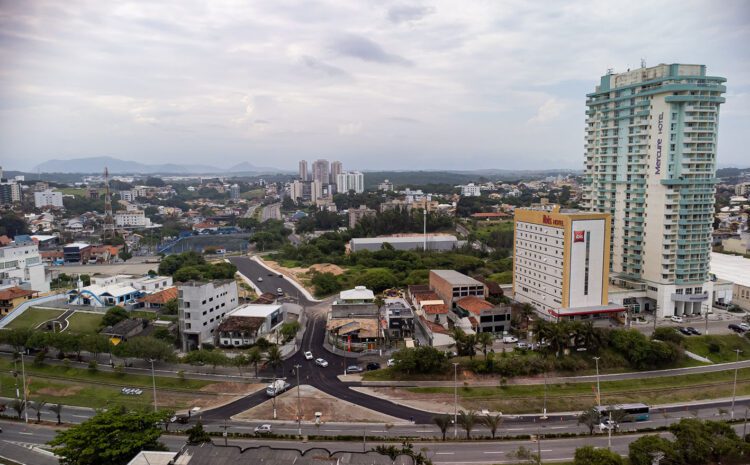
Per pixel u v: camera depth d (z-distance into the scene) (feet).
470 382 407.23
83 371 435.53
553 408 371.76
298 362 454.81
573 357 437.17
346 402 378.53
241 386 406.41
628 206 588.09
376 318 529.86
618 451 306.55
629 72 580.30
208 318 504.84
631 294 561.02
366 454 251.39
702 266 556.92
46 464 295.28
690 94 524.93
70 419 358.64
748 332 480.23
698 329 512.63
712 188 547.90
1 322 529.04
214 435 329.72
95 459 256.52
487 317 515.50
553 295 530.68
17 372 431.84
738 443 280.92
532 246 571.69
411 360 409.69
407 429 339.16
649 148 556.92
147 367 442.50
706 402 382.83
